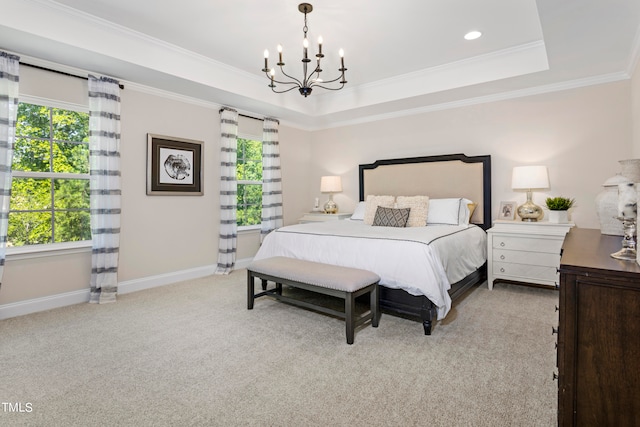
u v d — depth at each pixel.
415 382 1.90
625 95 3.47
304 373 2.00
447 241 3.05
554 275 3.45
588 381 1.15
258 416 1.62
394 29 3.07
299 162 5.83
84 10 2.77
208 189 4.50
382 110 4.93
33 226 3.16
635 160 1.36
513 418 1.59
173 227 4.14
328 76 4.32
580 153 3.72
